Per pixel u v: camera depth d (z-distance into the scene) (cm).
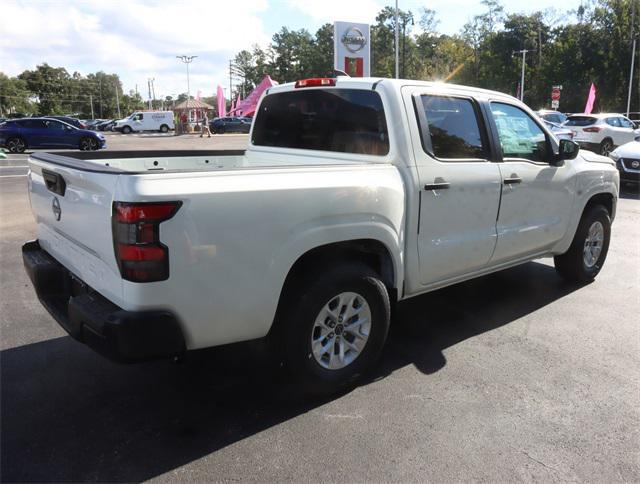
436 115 383
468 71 8012
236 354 397
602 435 299
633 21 5944
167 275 254
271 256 288
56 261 354
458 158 395
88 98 14375
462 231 401
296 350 314
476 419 313
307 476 263
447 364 384
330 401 334
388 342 423
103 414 316
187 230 257
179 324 266
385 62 8381
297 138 447
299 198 295
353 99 387
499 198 425
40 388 346
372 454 280
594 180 532
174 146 2794
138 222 245
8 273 589
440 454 281
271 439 294
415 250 369
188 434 298
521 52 6800
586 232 540
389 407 327
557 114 2392
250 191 276
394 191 344
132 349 254
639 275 602
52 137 2367
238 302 281
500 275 603
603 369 377
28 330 436
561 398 338
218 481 259
